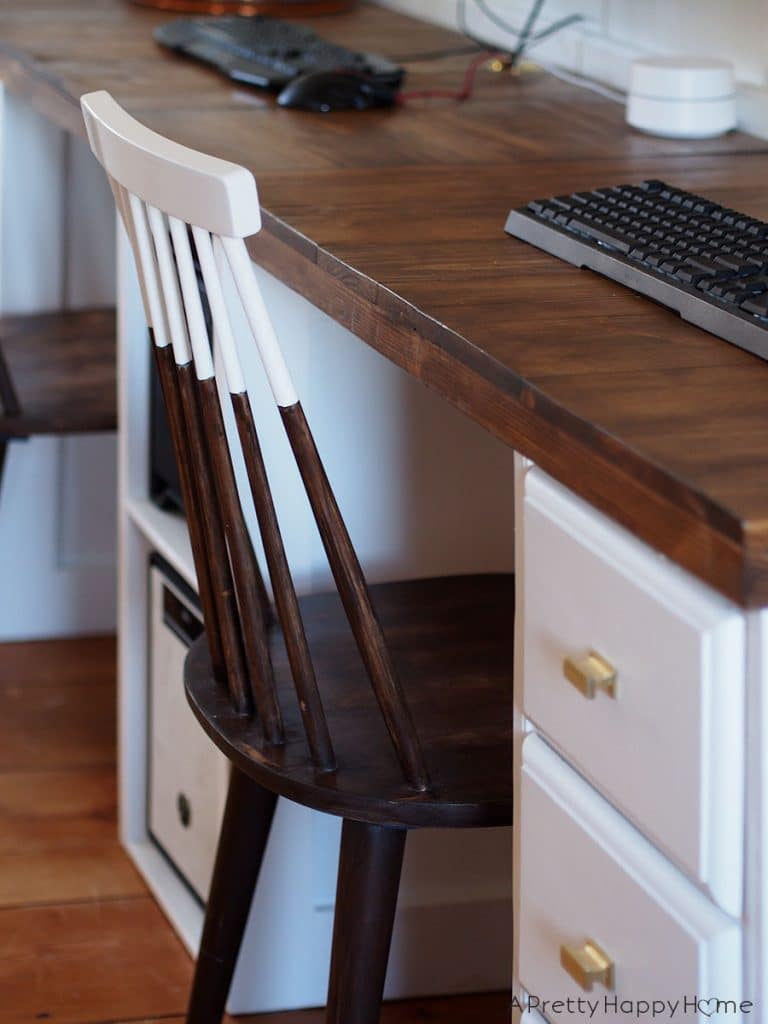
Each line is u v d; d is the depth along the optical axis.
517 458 0.96
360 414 1.60
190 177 1.05
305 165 1.51
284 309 1.54
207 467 1.24
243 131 1.66
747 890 0.77
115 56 2.06
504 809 1.15
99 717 2.43
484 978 1.80
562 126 1.76
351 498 1.63
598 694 0.87
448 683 1.34
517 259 1.19
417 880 1.76
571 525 0.88
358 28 2.43
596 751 0.88
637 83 1.71
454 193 1.41
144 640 1.98
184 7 2.46
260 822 1.47
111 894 1.98
